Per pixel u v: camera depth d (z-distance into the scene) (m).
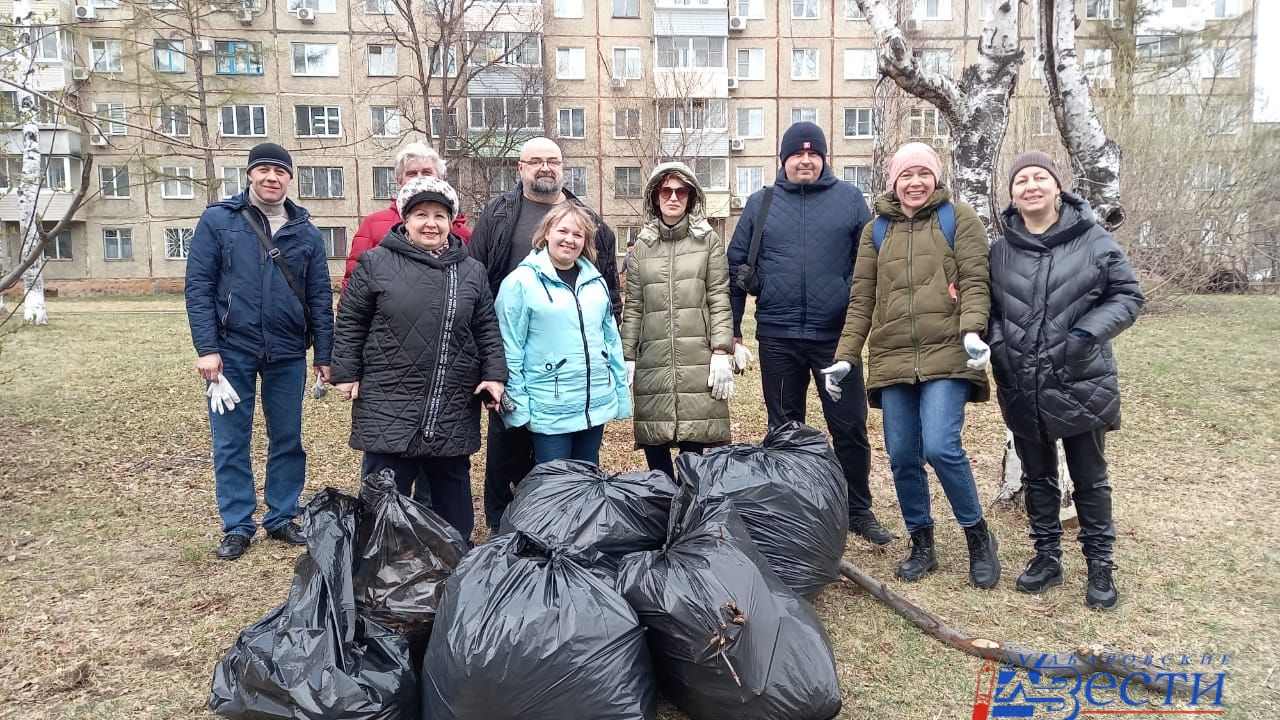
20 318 16.11
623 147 31.94
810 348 4.34
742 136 33.00
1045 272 3.35
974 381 3.54
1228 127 16.98
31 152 13.47
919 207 3.64
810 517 3.26
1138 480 5.55
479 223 4.36
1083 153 4.67
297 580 2.66
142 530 4.58
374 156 31.47
